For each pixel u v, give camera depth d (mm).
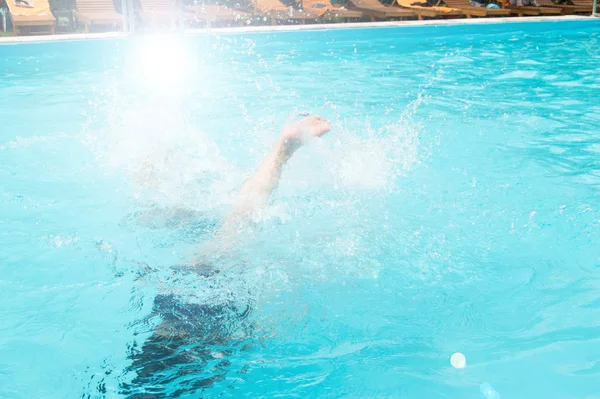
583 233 2559
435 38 8828
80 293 2178
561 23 9453
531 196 2951
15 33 8773
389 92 5441
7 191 3119
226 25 9656
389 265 2307
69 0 9516
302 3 10273
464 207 2824
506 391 1641
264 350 1852
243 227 2404
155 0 9648
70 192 3090
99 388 1705
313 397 1651
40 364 1819
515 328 1936
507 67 6629
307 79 6117
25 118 4629
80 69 6746
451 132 4062
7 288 2229
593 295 2107
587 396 1606
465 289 2164
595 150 3660
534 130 4117
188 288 2121
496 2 11484
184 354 1829
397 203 2840
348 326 1960
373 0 10891
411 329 1947
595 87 5488
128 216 2736
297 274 2217
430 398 1630
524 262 2340
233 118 4512
